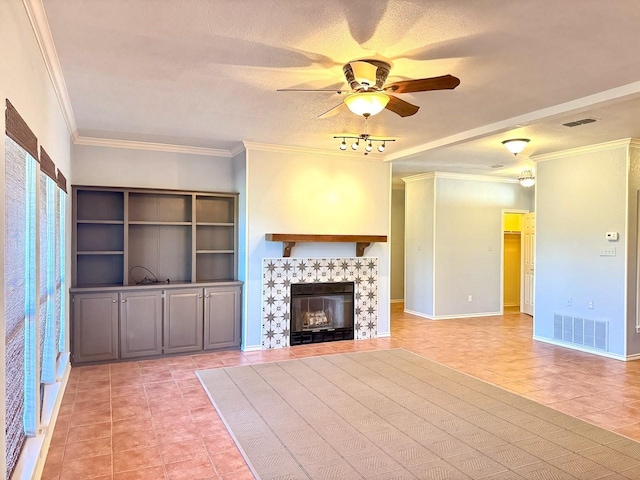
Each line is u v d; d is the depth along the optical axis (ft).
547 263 20.76
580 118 14.29
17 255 6.84
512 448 9.99
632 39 8.53
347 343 20.07
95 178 17.66
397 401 12.82
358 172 20.57
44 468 9.07
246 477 8.81
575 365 16.80
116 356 16.58
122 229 17.98
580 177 19.29
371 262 21.08
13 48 6.15
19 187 6.93
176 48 9.07
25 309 7.88
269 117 14.23
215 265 19.66
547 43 8.72
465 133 16.10
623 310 17.60
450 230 26.94
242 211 18.72
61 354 14.16
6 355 6.14
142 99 12.41
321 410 12.12
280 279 19.11
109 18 7.82
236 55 9.39
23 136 6.67
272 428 10.97
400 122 14.79
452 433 10.73
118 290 16.58
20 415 7.48
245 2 7.27
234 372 15.48
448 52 9.16
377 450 9.86
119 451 9.84
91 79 10.83
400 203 33.91
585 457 9.61
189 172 19.19
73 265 16.58
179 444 10.19
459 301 27.17
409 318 26.78
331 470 9.02
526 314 28.50
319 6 7.38
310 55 9.37
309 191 19.52
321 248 20.02
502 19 7.78
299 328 19.81
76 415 11.77
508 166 24.02
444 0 7.14
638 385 14.48
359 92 10.07
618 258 17.80
